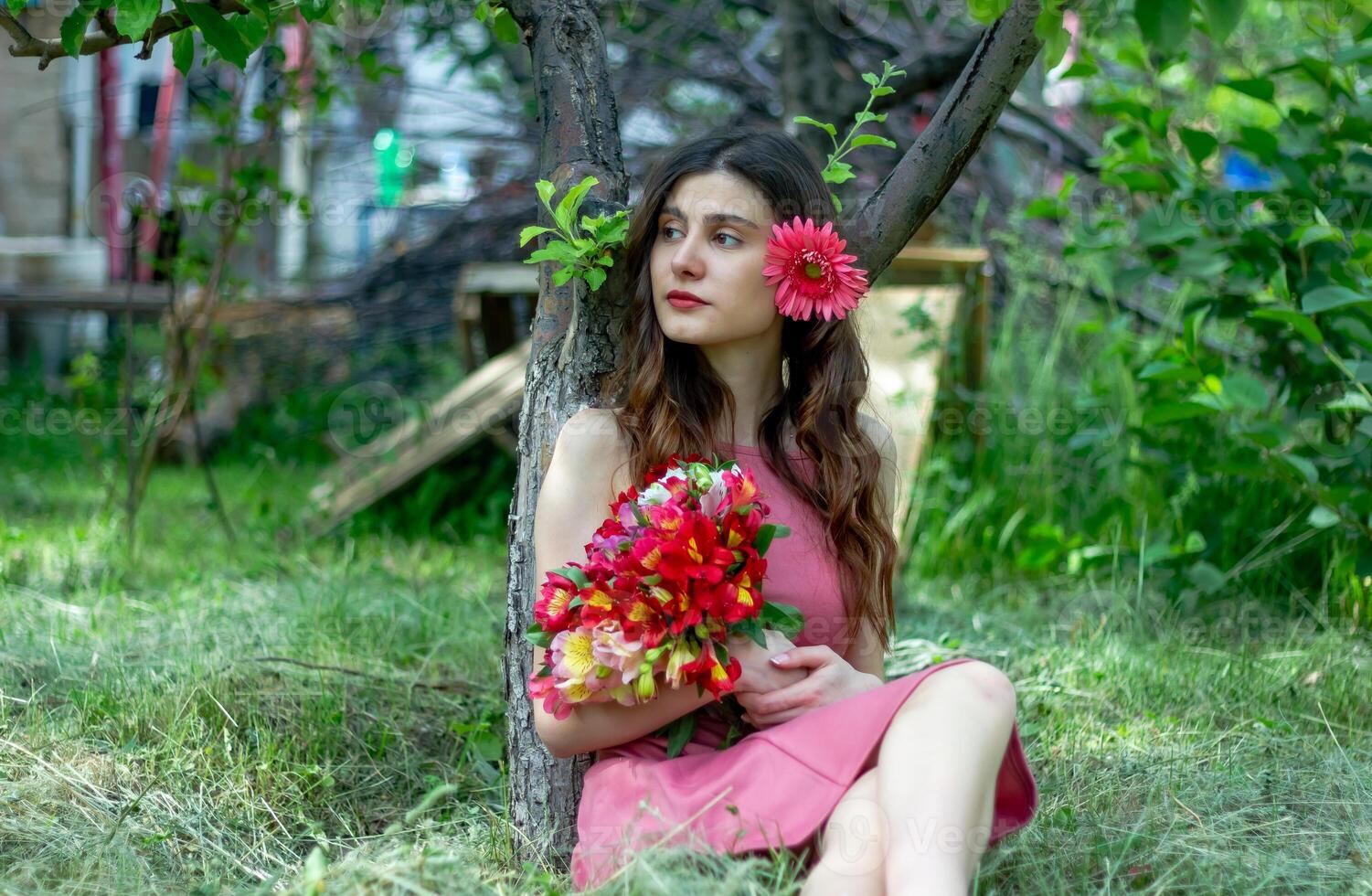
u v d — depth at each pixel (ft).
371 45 20.94
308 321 25.89
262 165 17.22
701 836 6.29
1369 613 12.31
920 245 21.06
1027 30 7.70
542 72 7.89
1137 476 15.20
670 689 6.56
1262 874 6.89
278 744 9.08
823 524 7.38
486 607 12.82
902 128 20.72
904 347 16.14
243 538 16.81
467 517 17.98
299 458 23.63
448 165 24.66
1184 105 20.90
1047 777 8.54
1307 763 8.77
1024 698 10.36
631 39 21.68
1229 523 13.48
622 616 6.31
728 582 6.24
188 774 8.36
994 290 19.77
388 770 9.09
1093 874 7.02
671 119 22.40
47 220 31.55
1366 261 11.80
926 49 19.98
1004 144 22.11
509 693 7.84
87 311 24.43
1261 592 13.29
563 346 7.75
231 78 21.01
